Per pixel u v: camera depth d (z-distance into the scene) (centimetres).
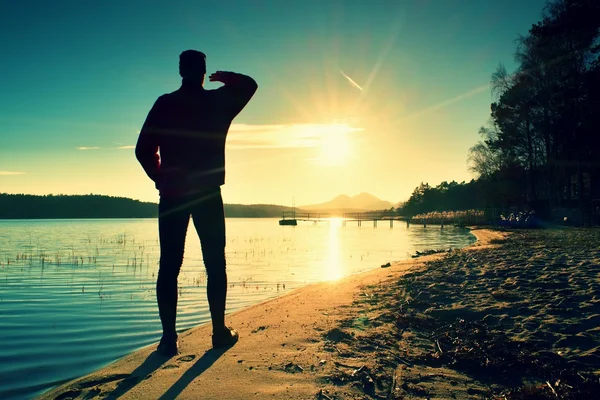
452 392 284
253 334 438
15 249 2366
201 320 644
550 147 3850
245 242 3234
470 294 595
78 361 442
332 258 1859
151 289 980
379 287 733
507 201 5094
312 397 270
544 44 3234
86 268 1442
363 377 306
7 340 527
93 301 816
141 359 362
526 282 638
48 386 362
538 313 473
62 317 667
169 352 370
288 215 14512
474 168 5934
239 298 859
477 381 305
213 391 279
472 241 2716
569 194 3903
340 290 758
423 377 310
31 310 725
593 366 327
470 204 10050
